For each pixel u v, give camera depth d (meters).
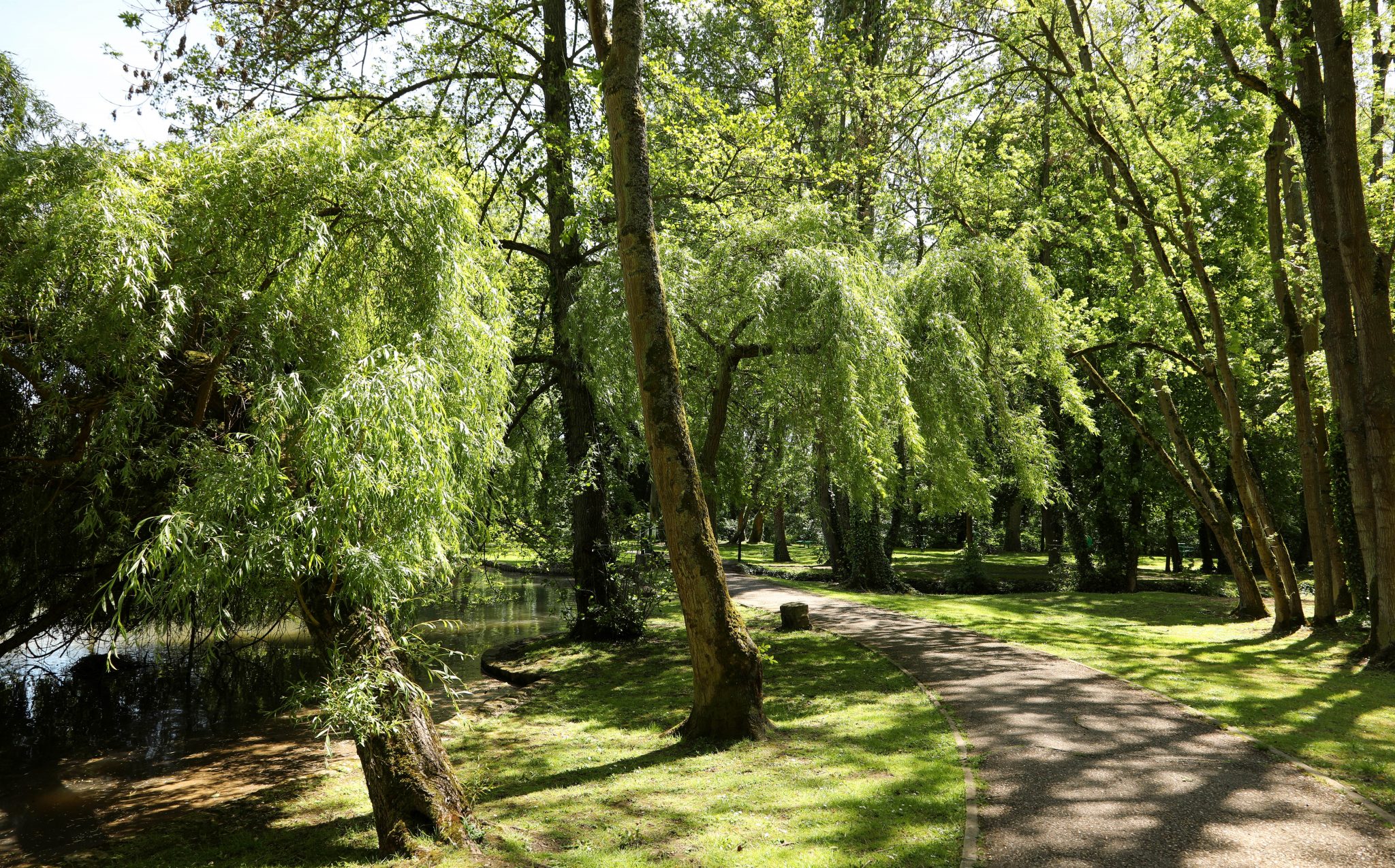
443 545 6.33
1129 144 15.34
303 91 13.24
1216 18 12.02
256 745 9.86
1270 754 7.17
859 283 11.91
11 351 6.83
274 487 5.70
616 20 8.39
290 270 6.35
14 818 7.48
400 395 5.75
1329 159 11.41
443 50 14.02
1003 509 40.41
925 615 17.27
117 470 6.99
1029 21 15.45
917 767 6.95
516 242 15.97
